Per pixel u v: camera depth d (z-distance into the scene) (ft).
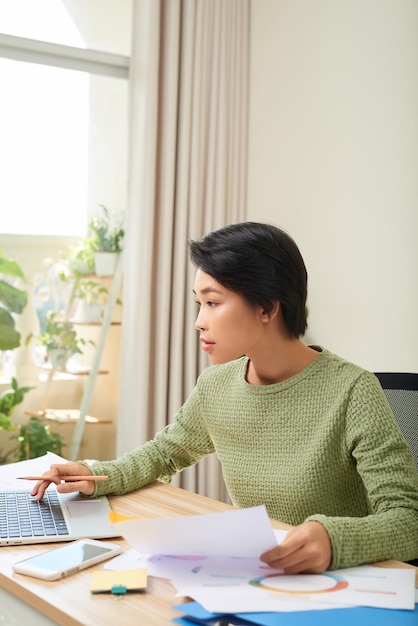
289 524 5.03
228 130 11.84
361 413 4.82
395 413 5.84
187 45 11.25
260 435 5.13
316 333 11.27
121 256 11.64
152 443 5.80
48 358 11.19
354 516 4.99
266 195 11.83
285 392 5.05
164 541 3.90
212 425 5.41
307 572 4.01
